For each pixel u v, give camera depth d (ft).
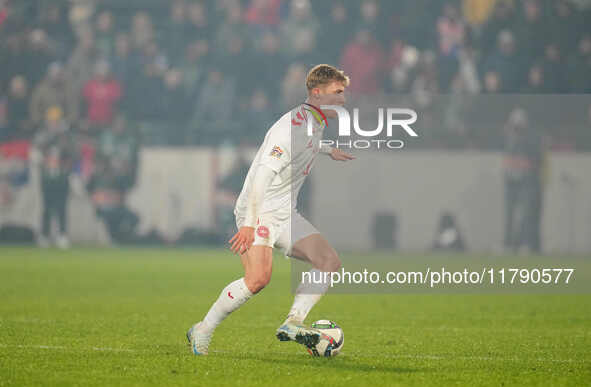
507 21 250.57
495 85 239.50
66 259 176.96
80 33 266.77
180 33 263.70
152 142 231.91
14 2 264.31
